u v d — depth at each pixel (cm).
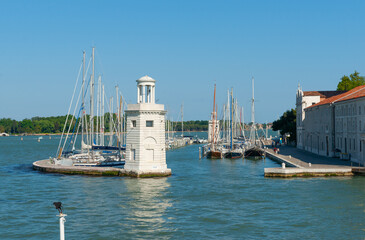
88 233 4350
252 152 11900
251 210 5172
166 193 6244
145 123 7831
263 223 4628
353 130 8694
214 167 9662
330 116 10112
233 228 4472
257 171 8725
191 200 5766
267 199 5728
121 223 4688
